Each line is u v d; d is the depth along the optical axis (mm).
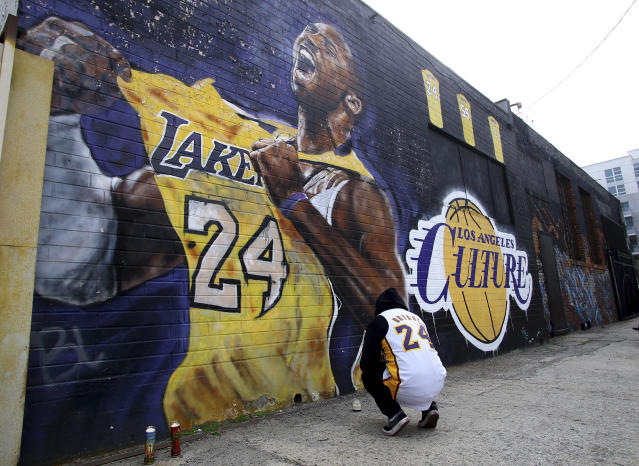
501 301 8898
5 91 2979
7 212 2898
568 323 12133
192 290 3854
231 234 4266
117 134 3621
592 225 16938
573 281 13242
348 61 6277
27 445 2789
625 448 2973
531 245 10875
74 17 3533
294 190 5031
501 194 10141
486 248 8844
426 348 3422
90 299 3225
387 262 6137
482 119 9883
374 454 2965
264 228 4594
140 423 3324
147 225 3658
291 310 4672
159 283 3641
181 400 3602
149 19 4043
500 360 7715
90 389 3115
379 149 6496
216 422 3793
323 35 5957
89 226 3316
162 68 4047
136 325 3439
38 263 3016
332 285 5223
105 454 3092
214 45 4551
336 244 5402
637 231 51969
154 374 3477
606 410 4008
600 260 16781
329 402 4699
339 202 5602
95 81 3566
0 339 2740
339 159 5754
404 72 7477
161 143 3902
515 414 3953
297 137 5238
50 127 3246
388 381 3352
